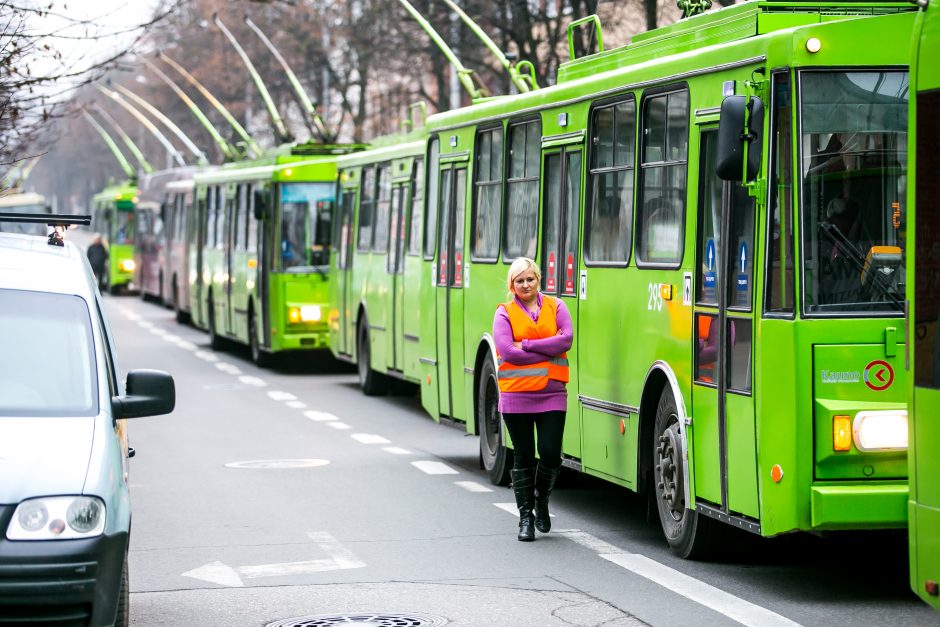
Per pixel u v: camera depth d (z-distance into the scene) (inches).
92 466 499.5
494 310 1038.4
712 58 700.0
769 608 625.9
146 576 711.1
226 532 829.2
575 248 888.9
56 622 481.4
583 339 868.0
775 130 637.9
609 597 653.3
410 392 1722.4
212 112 4820.4
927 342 509.4
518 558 750.5
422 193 1349.7
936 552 501.0
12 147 1284.4
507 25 2468.0
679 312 730.8
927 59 517.3
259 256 2042.3
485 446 1033.5
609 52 889.5
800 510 615.5
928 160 514.6
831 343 616.1
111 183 4918.8
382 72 3558.1
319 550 774.5
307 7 3683.6
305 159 2046.0
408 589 677.3
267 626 606.9
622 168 818.8
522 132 1006.4
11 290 578.6
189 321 3134.8
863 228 625.9
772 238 636.7
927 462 507.8
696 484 711.1
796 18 693.9
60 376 547.8
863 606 627.5
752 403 647.1
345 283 1798.7
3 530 478.0
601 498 962.1
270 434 1326.3
